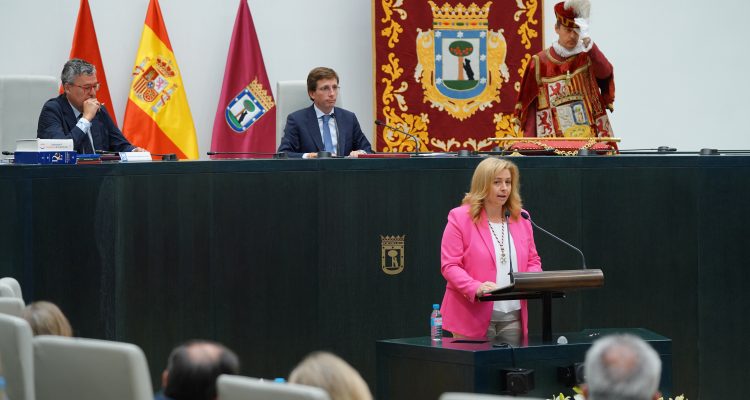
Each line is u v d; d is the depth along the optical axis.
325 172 13.45
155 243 12.60
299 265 13.37
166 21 19.86
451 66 20.66
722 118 22.30
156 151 19.16
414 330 13.77
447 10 20.62
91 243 12.17
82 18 19.06
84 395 7.12
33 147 12.57
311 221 13.41
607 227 14.23
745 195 14.48
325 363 6.10
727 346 14.49
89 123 14.62
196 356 6.38
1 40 19.11
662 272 14.35
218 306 13.00
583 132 16.09
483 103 20.75
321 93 15.99
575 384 10.48
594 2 21.70
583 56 16.06
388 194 13.67
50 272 11.94
